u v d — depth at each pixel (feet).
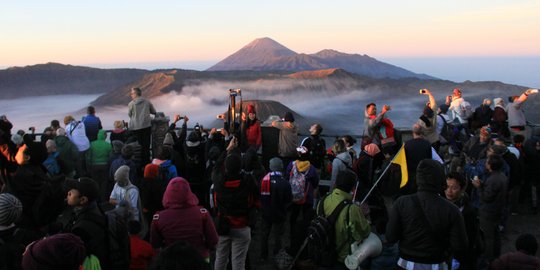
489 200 21.13
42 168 19.45
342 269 16.21
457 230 12.90
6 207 14.28
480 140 27.43
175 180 16.01
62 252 9.69
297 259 19.99
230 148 24.77
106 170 30.58
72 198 14.30
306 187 24.11
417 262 13.24
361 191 24.93
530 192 31.78
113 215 14.89
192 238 15.67
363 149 27.55
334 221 16.03
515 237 25.54
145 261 16.51
